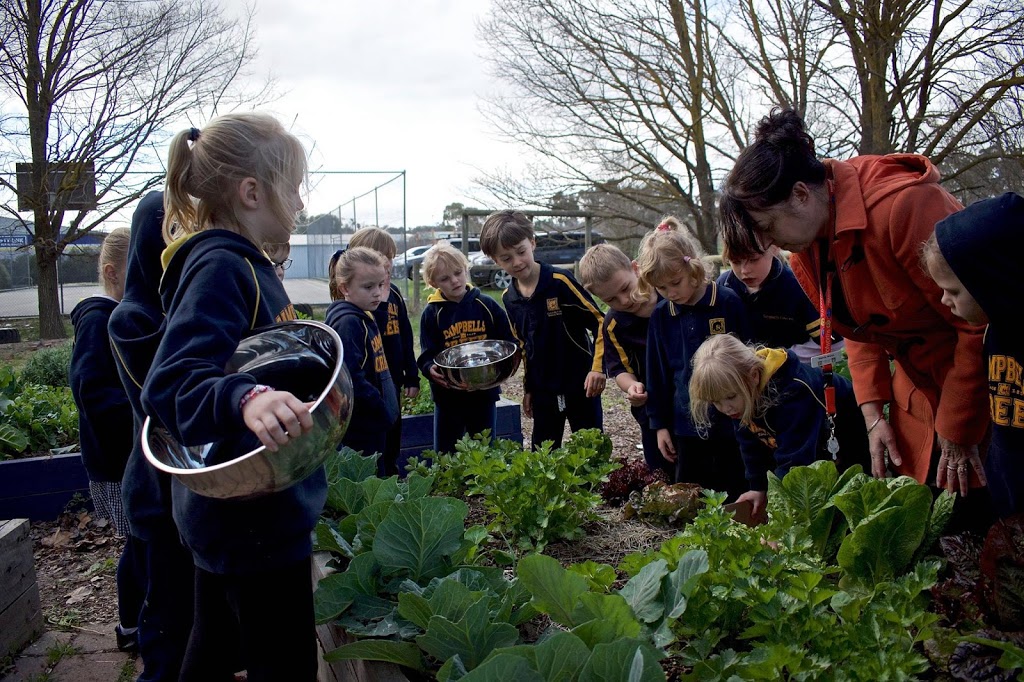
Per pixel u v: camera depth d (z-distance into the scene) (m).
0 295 19.20
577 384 4.93
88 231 15.68
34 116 15.15
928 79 9.98
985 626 1.90
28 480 5.01
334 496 3.10
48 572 4.41
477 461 3.42
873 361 2.85
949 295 2.06
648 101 15.71
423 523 2.40
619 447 6.72
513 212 4.85
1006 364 2.05
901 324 2.54
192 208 2.08
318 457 1.80
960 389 2.36
